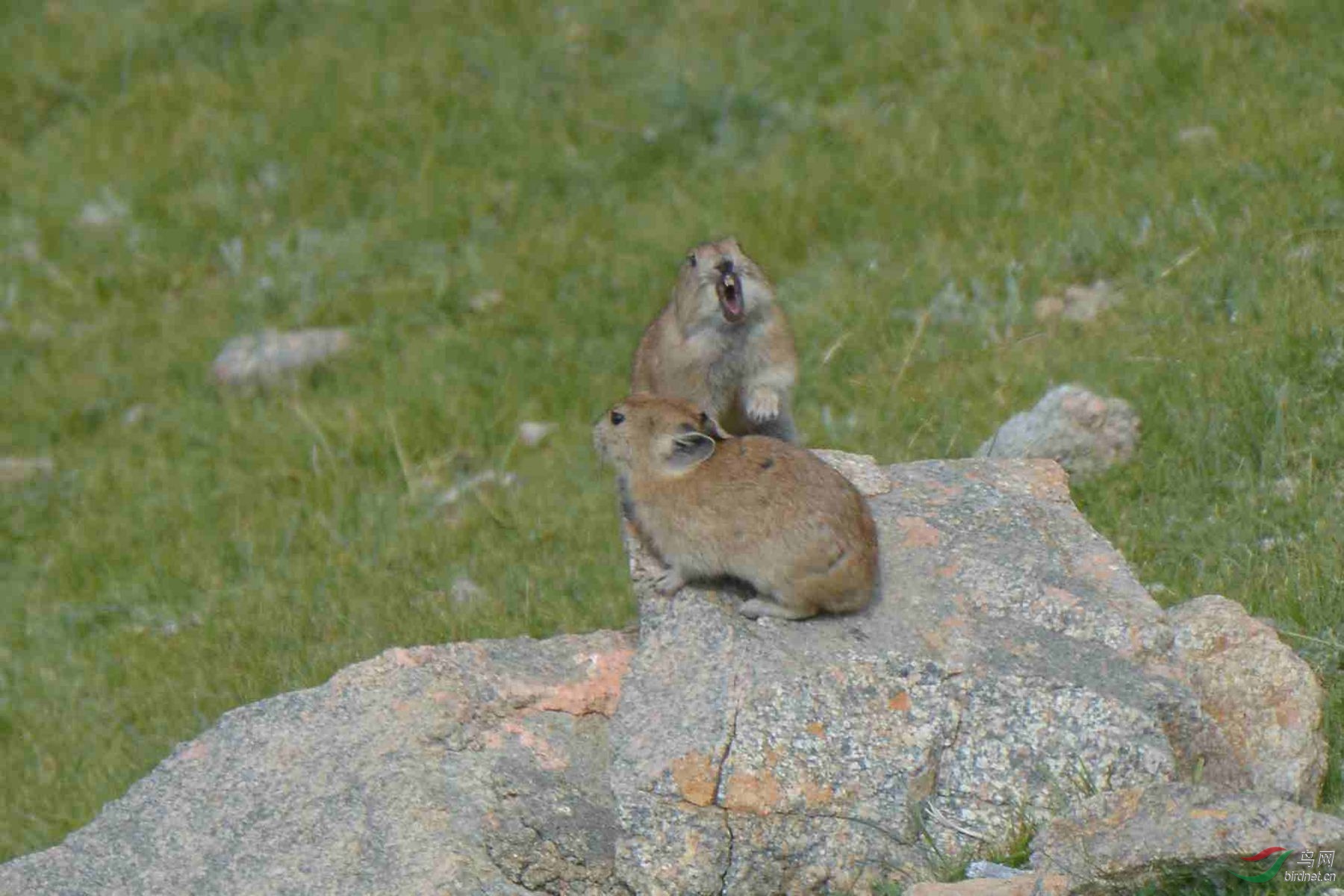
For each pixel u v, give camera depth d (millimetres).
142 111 29484
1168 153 20359
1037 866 9234
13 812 15172
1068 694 9961
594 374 20906
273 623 16812
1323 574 12531
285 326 23797
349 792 10391
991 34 24422
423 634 15625
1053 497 12266
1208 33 22297
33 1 33719
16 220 27500
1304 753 10070
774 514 10602
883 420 17344
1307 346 15375
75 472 21625
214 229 26359
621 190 24688
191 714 15625
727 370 13766
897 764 9875
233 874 10016
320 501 19469
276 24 30953
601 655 11664
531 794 10406
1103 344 17094
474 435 20328
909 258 20438
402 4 30312
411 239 24781
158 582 18625
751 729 9922
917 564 11227
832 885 9719
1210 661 10695
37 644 18062
